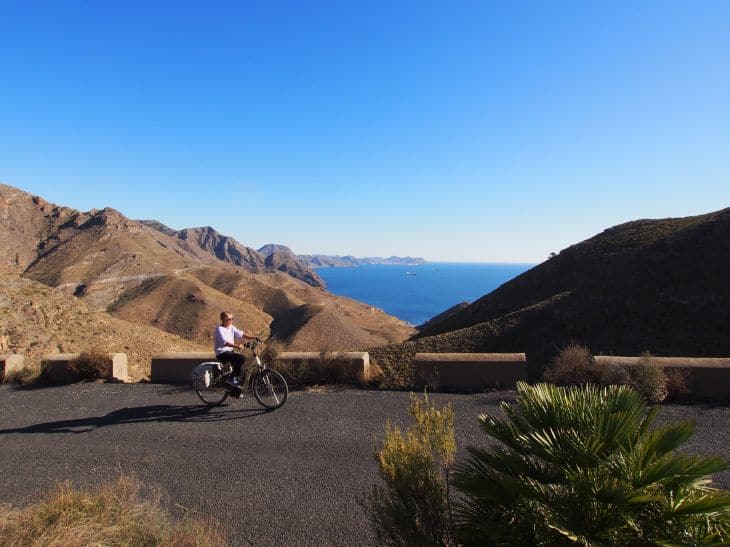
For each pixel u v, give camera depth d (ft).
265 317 497.46
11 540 10.66
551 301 117.91
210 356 29.63
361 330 444.14
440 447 10.30
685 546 6.96
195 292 473.67
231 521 13.47
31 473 17.12
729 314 88.79
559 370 25.95
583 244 172.96
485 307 167.53
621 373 23.24
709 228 123.95
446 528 9.45
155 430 21.07
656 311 97.91
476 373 25.41
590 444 8.48
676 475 7.75
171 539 11.30
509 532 8.03
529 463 9.14
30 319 91.35
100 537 10.74
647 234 150.92
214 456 18.03
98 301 481.87
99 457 18.34
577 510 7.84
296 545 12.29
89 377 30.68
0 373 31.60
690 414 20.30
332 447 18.40
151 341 116.98
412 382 26.68
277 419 21.88
